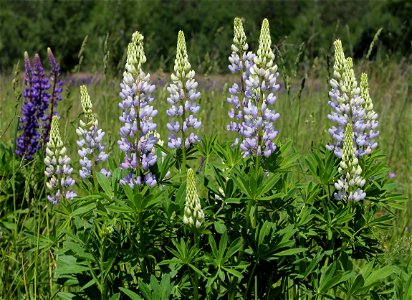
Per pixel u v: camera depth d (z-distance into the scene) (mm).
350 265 2424
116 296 2264
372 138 2639
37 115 3512
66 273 2326
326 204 2441
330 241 2494
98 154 2686
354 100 2568
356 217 2525
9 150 3473
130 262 2355
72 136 3867
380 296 2441
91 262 2328
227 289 2346
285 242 2289
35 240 2686
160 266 2326
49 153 2695
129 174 2383
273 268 2406
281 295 2486
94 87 4605
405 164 4195
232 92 2588
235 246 2229
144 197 2209
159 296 2244
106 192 2363
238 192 2371
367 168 2574
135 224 2307
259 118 2393
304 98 4855
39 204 2957
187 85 2471
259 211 2486
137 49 2367
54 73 3553
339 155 2529
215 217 2344
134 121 2385
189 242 2250
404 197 2516
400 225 3396
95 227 2395
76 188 3420
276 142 2539
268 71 2402
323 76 5152
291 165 2441
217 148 2459
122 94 2381
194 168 3615
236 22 2566
